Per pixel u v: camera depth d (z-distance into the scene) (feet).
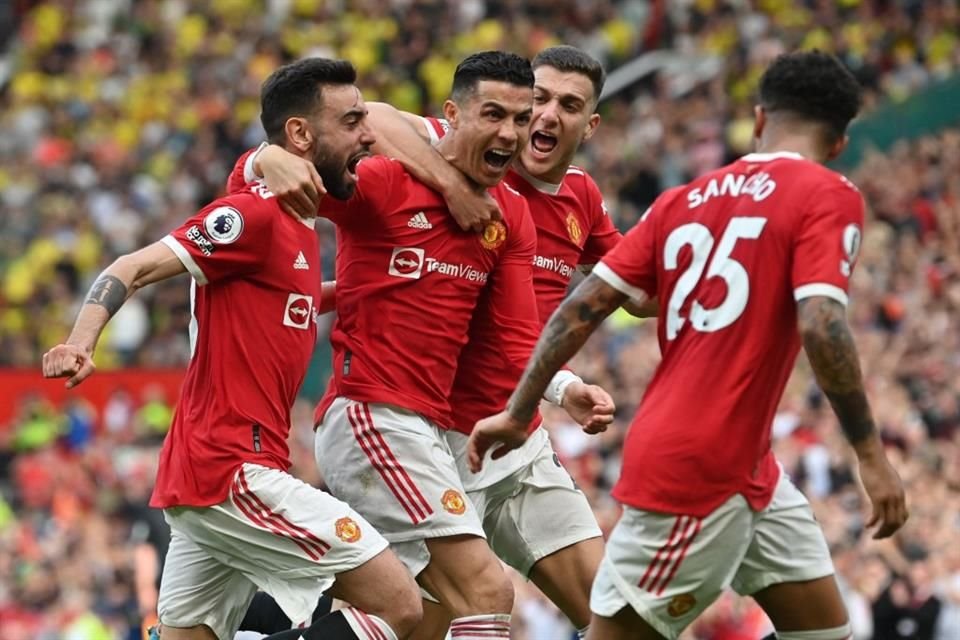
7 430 194.18
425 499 65.10
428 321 65.98
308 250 63.82
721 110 240.53
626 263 55.77
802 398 157.79
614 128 244.63
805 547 57.31
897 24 255.50
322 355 185.16
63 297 234.99
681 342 54.70
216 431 62.13
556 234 73.20
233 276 62.39
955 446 146.72
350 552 61.52
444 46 280.72
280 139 64.03
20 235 244.42
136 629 125.90
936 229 199.31
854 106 55.31
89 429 194.39
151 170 258.16
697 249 54.44
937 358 166.40
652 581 54.54
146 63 284.61
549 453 72.13
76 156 262.67
